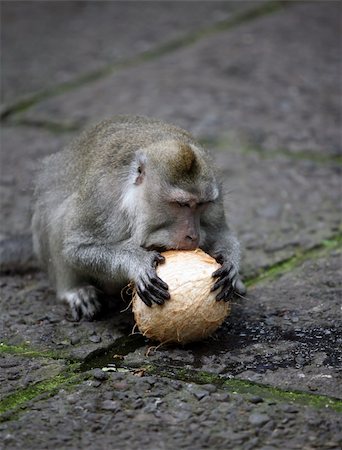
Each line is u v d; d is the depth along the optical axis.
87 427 8.57
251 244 13.80
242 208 15.18
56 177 12.44
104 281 11.44
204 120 18.98
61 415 8.82
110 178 10.98
